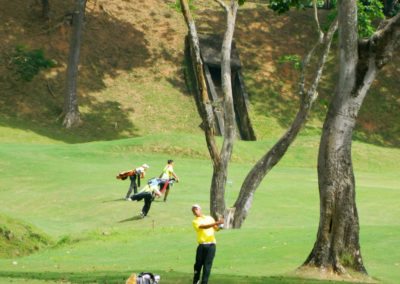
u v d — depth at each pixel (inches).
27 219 2726.4
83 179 3548.2
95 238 2288.4
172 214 2763.3
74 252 2098.9
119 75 6358.3
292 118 6166.3
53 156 4311.0
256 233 2183.8
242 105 6186.0
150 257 1941.4
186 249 2031.3
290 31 7062.0
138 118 5954.7
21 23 6501.0
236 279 1501.0
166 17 7057.1
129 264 1849.2
